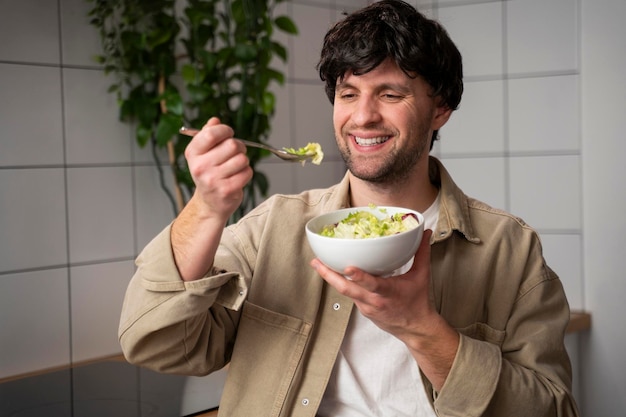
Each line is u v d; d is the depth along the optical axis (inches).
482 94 88.7
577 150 85.4
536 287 45.1
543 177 87.0
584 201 85.2
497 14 87.1
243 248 44.6
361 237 34.8
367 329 43.3
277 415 41.7
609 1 82.0
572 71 85.0
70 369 76.6
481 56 88.3
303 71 104.8
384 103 41.0
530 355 42.9
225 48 86.1
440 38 42.4
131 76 86.4
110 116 85.0
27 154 78.8
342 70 41.0
